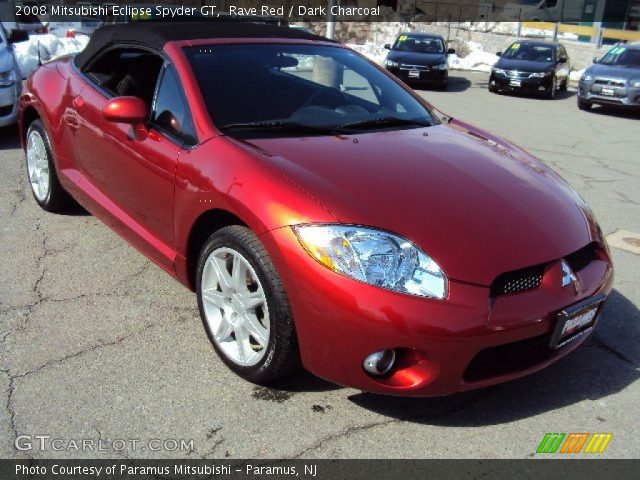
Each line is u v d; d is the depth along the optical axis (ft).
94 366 9.86
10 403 8.91
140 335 10.78
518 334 8.23
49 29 47.91
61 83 14.37
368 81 13.03
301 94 11.64
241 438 8.48
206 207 9.57
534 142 32.09
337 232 8.16
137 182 11.45
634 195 22.00
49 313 11.34
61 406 8.91
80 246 14.17
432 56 53.42
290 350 8.76
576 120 40.96
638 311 12.71
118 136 11.83
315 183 8.81
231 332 9.82
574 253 9.30
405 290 7.91
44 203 15.87
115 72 13.04
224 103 10.74
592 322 9.65
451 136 11.82
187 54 11.39
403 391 8.21
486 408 9.37
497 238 8.61
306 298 8.20
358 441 8.54
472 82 60.29
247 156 9.41
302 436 8.58
